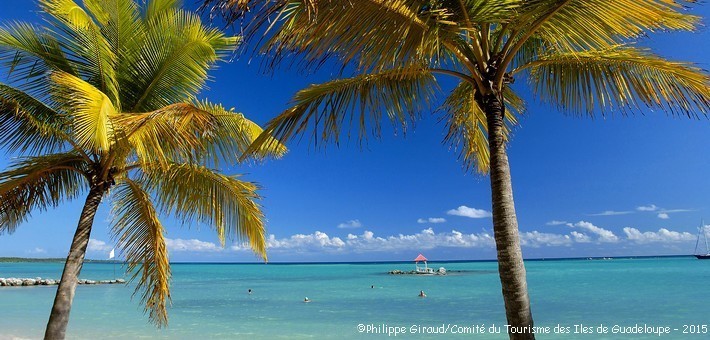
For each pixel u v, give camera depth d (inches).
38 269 3681.1
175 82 309.4
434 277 2069.4
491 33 208.4
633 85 187.3
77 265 259.0
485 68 176.4
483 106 175.8
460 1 145.9
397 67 142.5
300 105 199.0
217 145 311.3
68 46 279.0
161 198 299.3
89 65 282.8
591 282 1427.2
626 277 1683.1
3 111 255.8
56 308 249.0
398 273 2578.7
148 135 227.6
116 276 2397.9
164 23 298.4
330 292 1234.6
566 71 201.9
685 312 692.1
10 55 261.7
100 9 284.0
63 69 275.9
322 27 123.3
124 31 293.3
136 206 284.4
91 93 215.3
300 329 600.7
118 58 292.8
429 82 208.2
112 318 695.7
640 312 701.3
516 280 158.7
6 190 248.8
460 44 190.1
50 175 280.7
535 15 165.6
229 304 926.4
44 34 272.4
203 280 2064.5
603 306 784.3
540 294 1033.5
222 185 302.7
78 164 291.4
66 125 278.1
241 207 309.7
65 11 244.1
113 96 285.3
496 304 879.1
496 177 166.4
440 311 778.2
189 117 234.2
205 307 871.1
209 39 301.3
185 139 241.0
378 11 127.6
